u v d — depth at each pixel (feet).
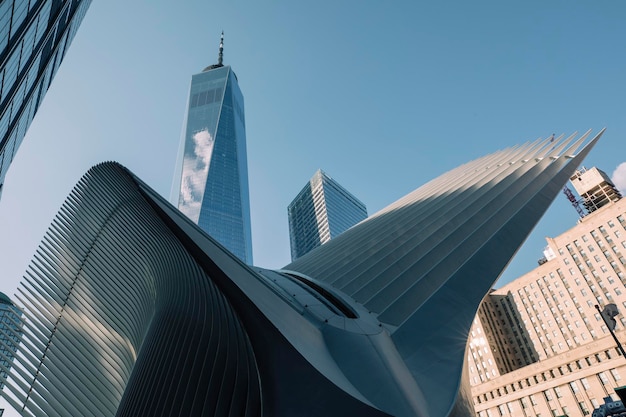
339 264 91.45
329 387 38.96
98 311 98.68
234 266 45.32
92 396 91.97
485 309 358.64
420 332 57.67
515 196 89.61
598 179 401.90
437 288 68.49
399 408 41.09
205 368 57.82
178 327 72.74
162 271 85.40
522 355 339.77
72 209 101.19
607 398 74.02
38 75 120.26
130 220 87.25
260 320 39.22
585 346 230.89
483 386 277.03
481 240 78.48
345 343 50.62
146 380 75.87
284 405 39.45
